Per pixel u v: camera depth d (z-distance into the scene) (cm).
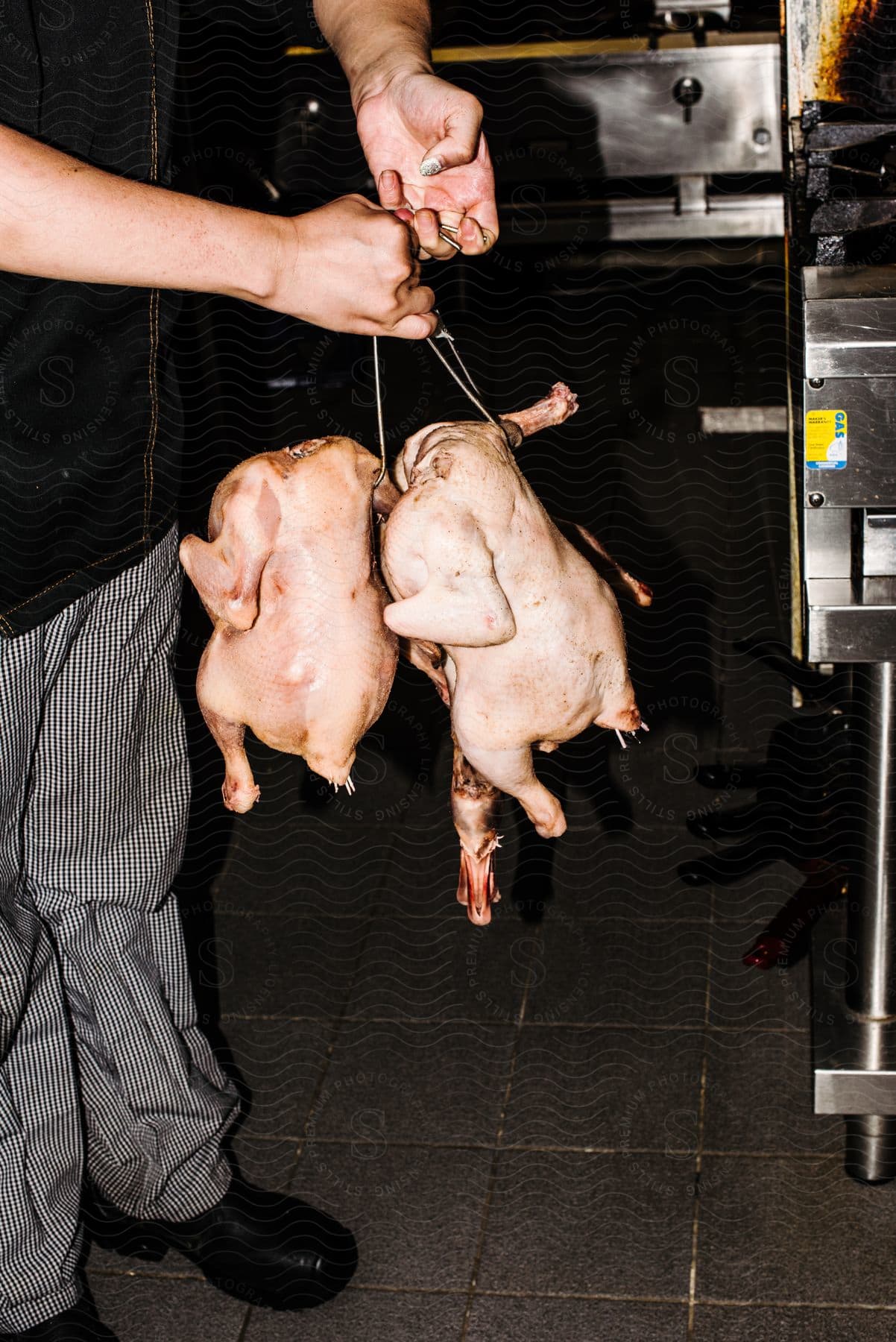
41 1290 190
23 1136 185
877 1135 211
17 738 170
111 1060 200
